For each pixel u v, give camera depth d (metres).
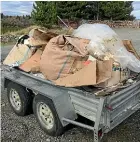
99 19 39.03
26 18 29.95
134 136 3.78
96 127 3.09
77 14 33.06
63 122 3.50
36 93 4.10
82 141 3.70
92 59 3.54
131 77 3.85
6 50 12.51
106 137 3.75
